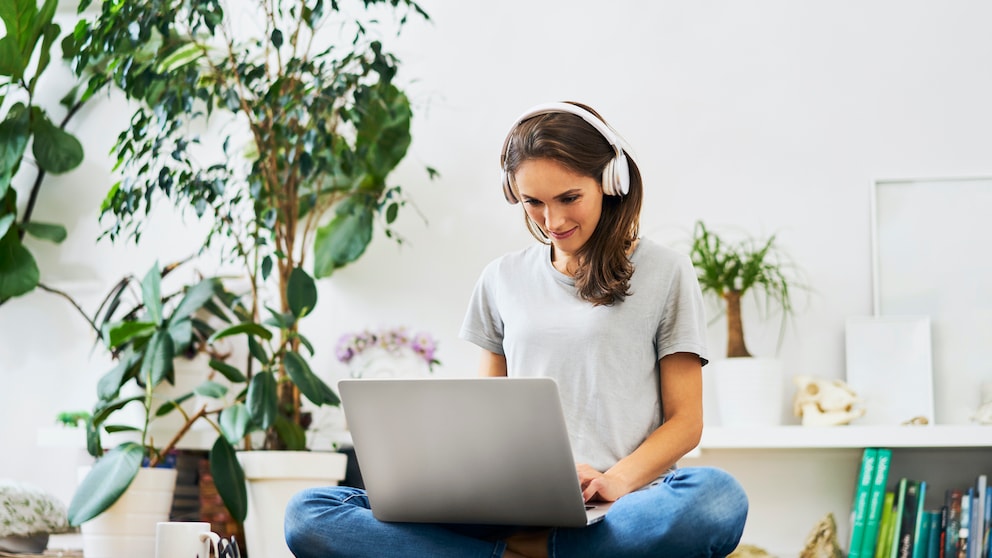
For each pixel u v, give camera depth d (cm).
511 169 173
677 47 326
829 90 317
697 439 173
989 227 304
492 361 199
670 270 181
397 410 157
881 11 317
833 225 311
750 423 289
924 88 313
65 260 348
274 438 287
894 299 305
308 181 315
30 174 352
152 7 282
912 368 297
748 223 315
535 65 333
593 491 161
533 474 153
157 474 280
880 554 279
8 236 330
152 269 300
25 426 341
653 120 324
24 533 287
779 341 308
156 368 280
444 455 157
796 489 300
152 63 296
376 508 167
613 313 177
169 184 293
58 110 354
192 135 344
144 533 277
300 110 289
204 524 167
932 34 314
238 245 299
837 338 306
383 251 332
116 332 289
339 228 325
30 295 347
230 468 275
